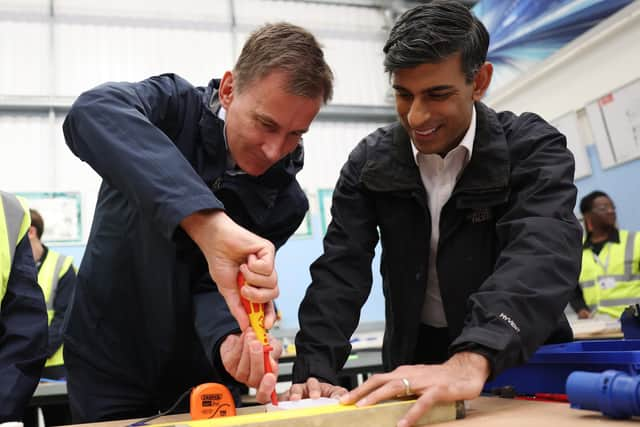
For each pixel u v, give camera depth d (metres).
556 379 0.83
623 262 3.32
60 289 3.12
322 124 4.95
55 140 4.25
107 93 0.87
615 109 3.52
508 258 0.90
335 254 1.18
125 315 1.09
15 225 1.20
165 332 1.04
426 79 0.95
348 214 1.21
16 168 4.14
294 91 0.86
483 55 1.01
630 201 3.49
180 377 1.13
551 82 3.95
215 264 0.75
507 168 1.04
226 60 4.72
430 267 1.18
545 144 1.04
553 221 0.93
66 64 4.36
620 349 0.83
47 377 2.97
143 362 1.11
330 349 1.09
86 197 4.20
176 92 1.04
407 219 1.16
